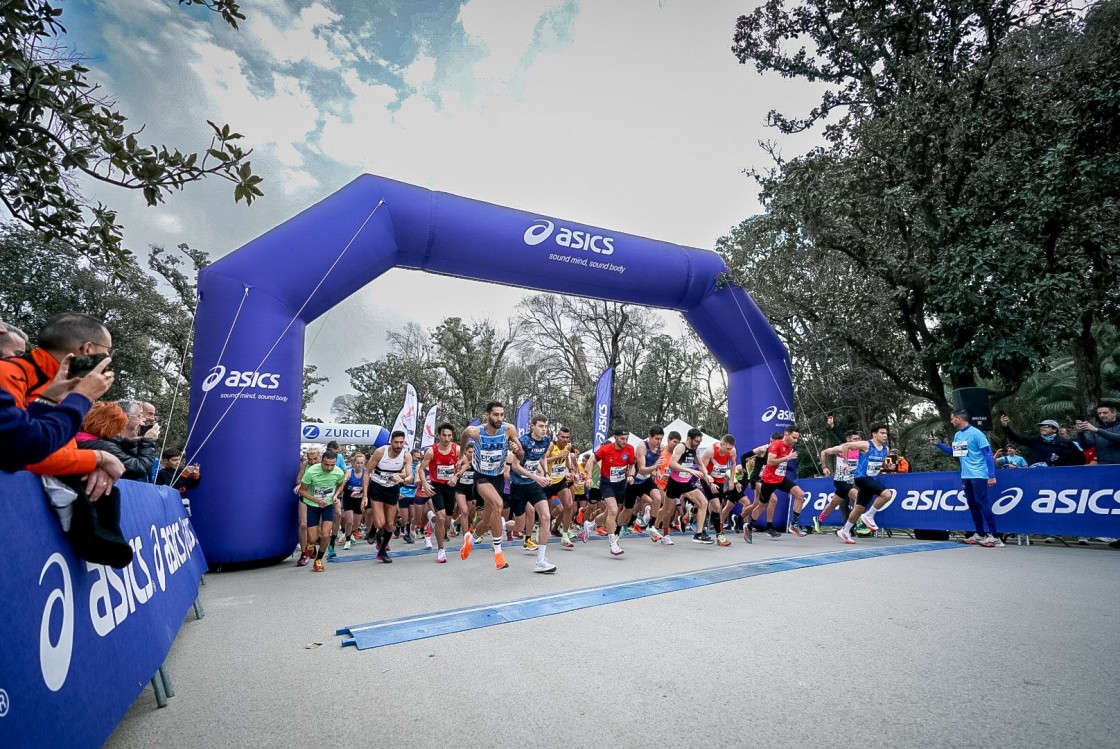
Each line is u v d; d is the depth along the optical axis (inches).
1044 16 391.5
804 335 730.2
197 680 121.0
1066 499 308.3
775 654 124.6
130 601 105.8
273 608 193.8
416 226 375.9
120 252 159.2
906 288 436.8
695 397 1396.4
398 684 113.1
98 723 78.4
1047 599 173.2
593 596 189.0
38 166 132.1
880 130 402.6
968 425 331.9
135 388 924.6
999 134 386.6
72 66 131.0
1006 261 363.9
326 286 340.2
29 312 781.9
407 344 1467.8
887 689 103.1
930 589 190.7
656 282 456.4
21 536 69.6
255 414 308.0
